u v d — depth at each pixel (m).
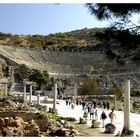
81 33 191.88
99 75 132.12
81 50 163.12
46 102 78.75
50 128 30.61
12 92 92.19
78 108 65.38
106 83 123.44
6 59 125.06
